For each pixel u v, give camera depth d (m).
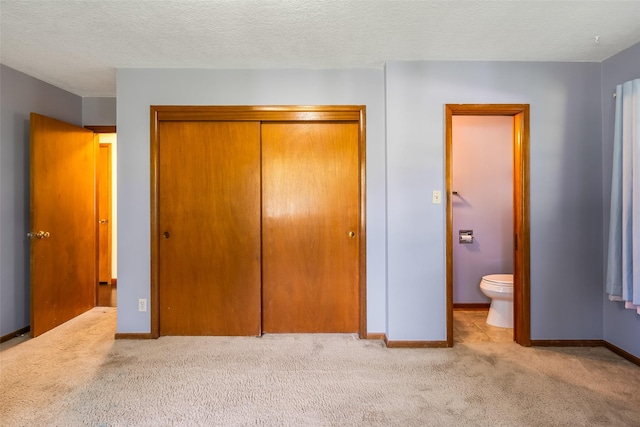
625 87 2.43
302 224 3.04
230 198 2.98
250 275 2.99
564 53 2.66
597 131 2.81
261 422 1.84
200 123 2.98
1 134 2.92
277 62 2.83
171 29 2.30
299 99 2.95
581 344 2.81
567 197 2.81
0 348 2.74
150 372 2.36
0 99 2.90
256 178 2.98
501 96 2.80
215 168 2.98
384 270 2.94
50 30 2.31
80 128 3.54
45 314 3.08
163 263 2.98
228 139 2.98
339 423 1.84
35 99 3.21
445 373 2.36
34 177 2.97
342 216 3.04
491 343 2.89
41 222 3.04
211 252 2.99
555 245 2.81
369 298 2.94
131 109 2.93
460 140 3.99
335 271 3.04
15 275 3.04
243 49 2.60
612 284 2.55
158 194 2.96
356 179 3.02
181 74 2.94
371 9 2.06
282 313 3.04
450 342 2.80
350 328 3.05
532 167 2.81
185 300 2.99
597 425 1.81
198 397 2.07
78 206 3.52
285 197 3.03
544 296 2.81
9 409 1.92
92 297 3.76
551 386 2.19
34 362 2.50
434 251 2.81
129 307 2.94
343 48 2.58
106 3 1.99
